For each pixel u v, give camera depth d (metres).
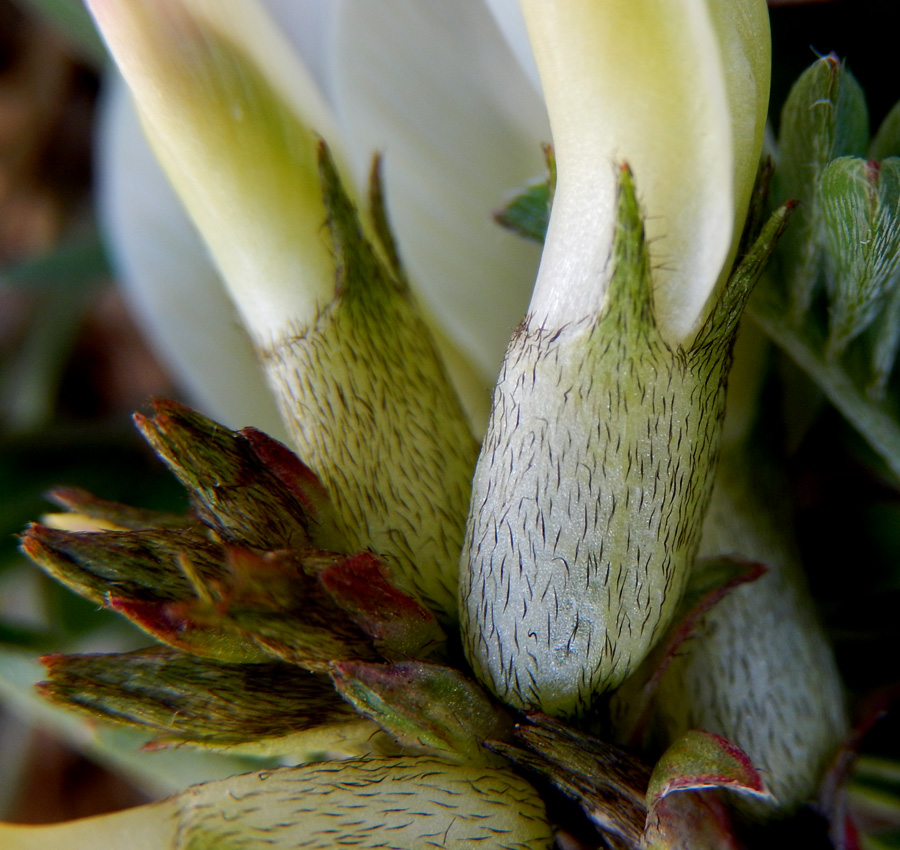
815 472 0.05
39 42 0.11
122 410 0.12
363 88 0.05
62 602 0.07
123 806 0.12
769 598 0.05
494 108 0.05
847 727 0.05
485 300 0.05
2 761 0.11
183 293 0.06
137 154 0.06
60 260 0.09
